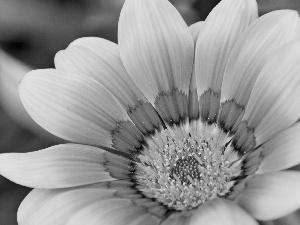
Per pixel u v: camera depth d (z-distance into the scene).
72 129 0.16
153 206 0.15
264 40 0.15
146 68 0.16
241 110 0.16
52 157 0.15
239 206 0.13
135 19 0.16
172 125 0.17
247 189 0.13
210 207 0.13
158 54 0.16
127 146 0.17
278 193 0.12
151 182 0.16
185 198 0.16
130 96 0.17
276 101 0.14
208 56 0.16
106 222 0.14
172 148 0.17
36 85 0.16
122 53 0.16
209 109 0.17
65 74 0.16
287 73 0.14
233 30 0.16
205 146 0.17
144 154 0.17
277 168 0.13
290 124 0.14
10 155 0.15
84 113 0.16
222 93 0.16
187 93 0.17
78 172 0.15
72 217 0.13
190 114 0.17
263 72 0.14
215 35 0.16
